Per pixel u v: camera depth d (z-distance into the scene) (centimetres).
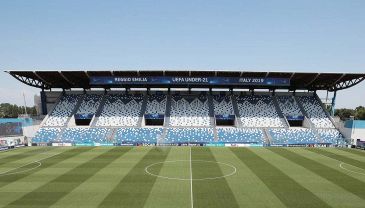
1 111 14200
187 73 5747
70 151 4456
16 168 3300
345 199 2288
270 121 5950
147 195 2375
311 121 5953
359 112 10256
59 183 2702
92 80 5812
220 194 2400
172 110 6209
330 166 3428
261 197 2327
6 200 2264
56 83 6469
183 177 2912
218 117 6075
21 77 5922
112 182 2733
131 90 6712
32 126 5747
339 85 6131
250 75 5769
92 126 5834
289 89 6638
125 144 5156
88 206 2139
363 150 4700
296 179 2844
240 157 3988
